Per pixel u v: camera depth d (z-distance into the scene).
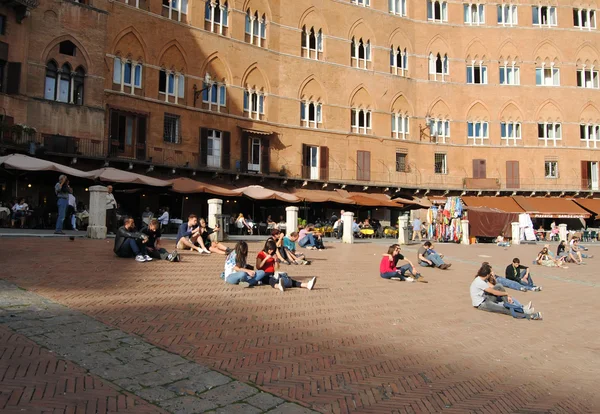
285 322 9.54
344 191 50.50
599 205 56.25
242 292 12.16
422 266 21.91
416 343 8.99
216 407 5.61
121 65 38.94
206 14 44.41
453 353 8.61
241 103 45.97
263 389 6.18
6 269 12.20
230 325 8.91
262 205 42.84
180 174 41.34
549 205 55.16
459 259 26.72
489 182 55.94
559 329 11.44
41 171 29.61
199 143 42.84
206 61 43.81
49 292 10.07
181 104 42.22
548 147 57.03
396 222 54.66
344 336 8.94
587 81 58.59
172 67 41.88
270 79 48.09
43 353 6.63
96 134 36.97
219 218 25.20
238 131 45.56
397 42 56.12
